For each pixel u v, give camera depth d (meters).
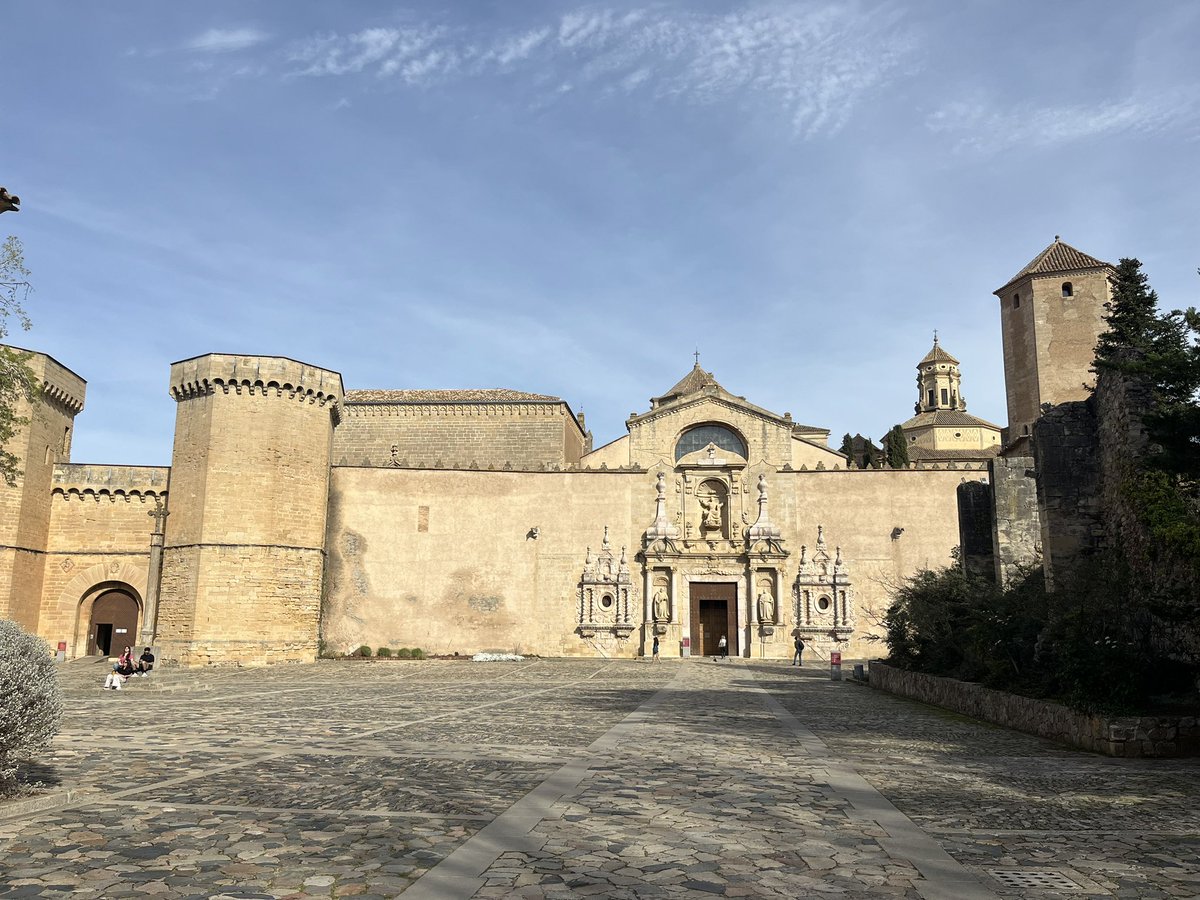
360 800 10.46
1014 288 57.44
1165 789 11.73
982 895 6.92
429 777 12.12
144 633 39.84
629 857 7.93
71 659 51.50
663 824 9.27
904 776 12.70
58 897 6.68
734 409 59.78
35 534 51.56
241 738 16.53
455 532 56.78
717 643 58.16
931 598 28.88
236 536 47.75
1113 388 22.62
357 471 56.53
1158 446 19.89
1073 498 24.17
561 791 11.06
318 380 51.34
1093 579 18.98
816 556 56.81
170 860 7.74
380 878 7.22
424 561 56.16
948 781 12.30
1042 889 7.11
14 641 10.04
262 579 47.97
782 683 35.56
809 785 11.80
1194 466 16.94
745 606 57.00
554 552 57.25
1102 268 54.47
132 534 53.28
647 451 59.69
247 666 46.34
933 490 56.88
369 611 55.06
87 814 9.59
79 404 56.41
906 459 69.31
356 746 15.45
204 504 47.69
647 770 12.83
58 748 14.80
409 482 57.00
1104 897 6.91
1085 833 9.12
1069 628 17.42
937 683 25.64
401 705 24.19
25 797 9.96
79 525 53.19
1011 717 19.45
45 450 52.69
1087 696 16.08
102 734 16.94
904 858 8.02
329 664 48.56
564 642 56.25
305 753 14.53
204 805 10.12
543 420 66.19
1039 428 24.91
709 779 12.12
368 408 67.25
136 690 30.41
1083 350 54.09
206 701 25.59
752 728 18.91
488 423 66.50
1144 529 20.23
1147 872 7.64
